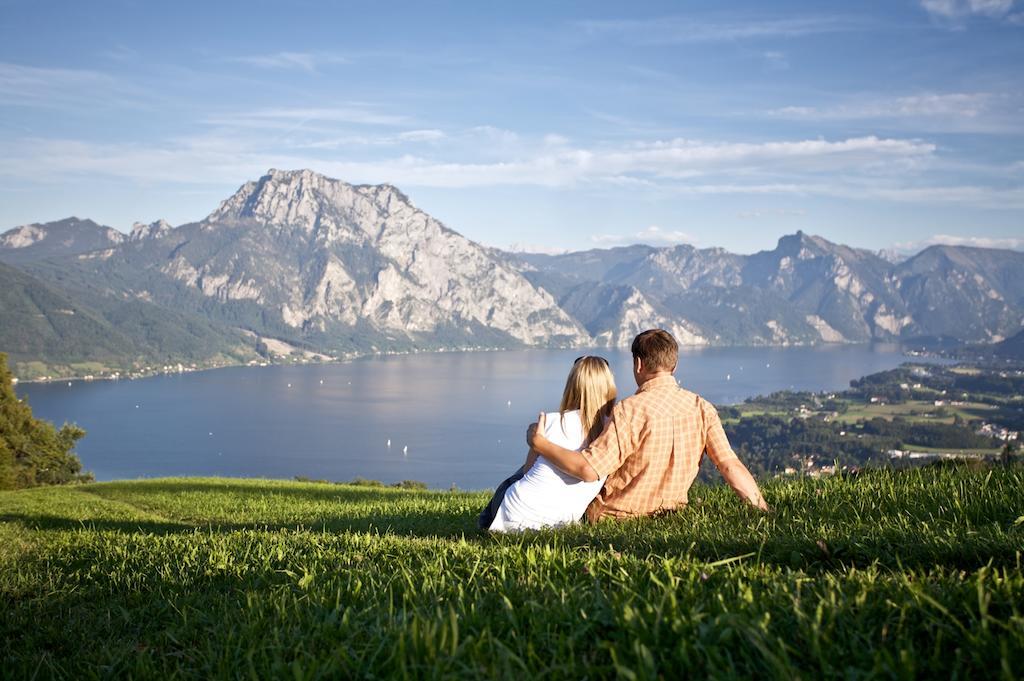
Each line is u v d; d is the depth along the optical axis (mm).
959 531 4512
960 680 2197
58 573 6953
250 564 5977
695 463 6516
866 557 4301
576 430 6512
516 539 5918
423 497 20281
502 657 2473
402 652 2590
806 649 2428
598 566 3869
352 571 4496
